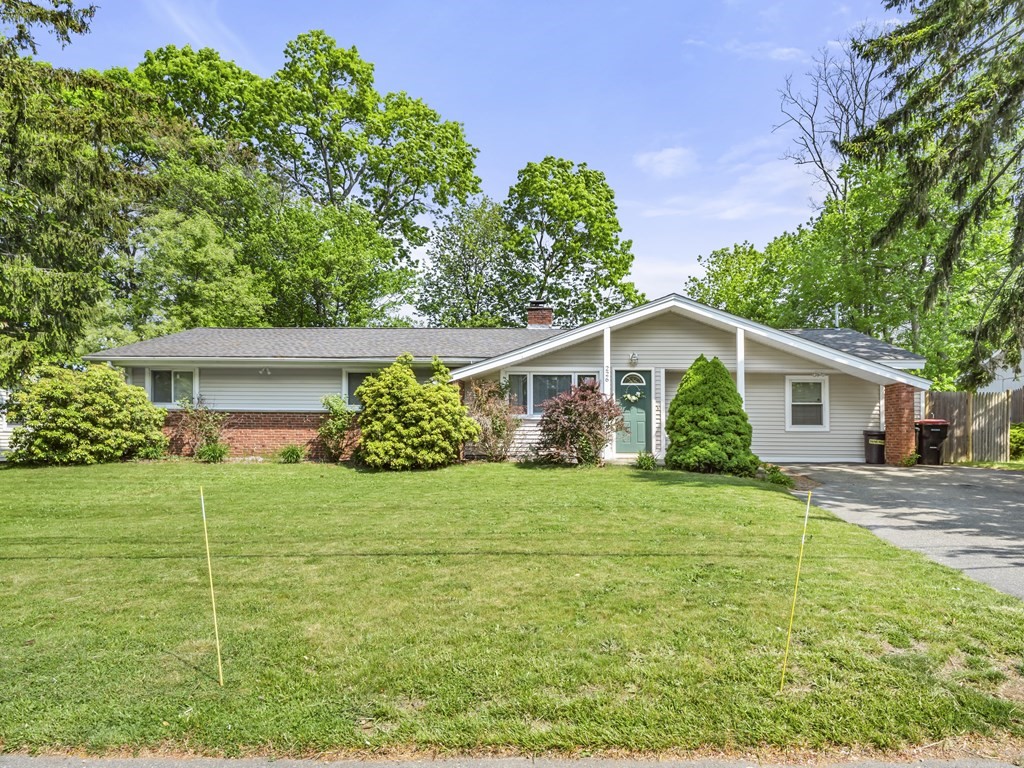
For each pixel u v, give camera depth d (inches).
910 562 231.5
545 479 467.5
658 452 630.5
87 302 663.1
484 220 1203.2
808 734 119.1
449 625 170.4
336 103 1172.5
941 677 139.5
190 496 405.4
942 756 114.3
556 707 127.5
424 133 1246.9
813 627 166.2
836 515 337.7
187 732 121.6
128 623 175.6
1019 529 303.4
